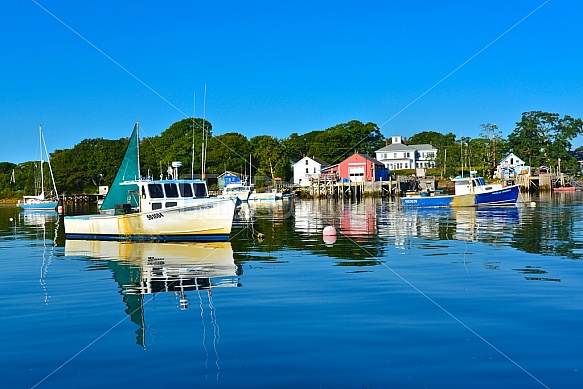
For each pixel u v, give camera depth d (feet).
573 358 25.77
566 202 172.45
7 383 23.88
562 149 354.33
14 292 42.34
